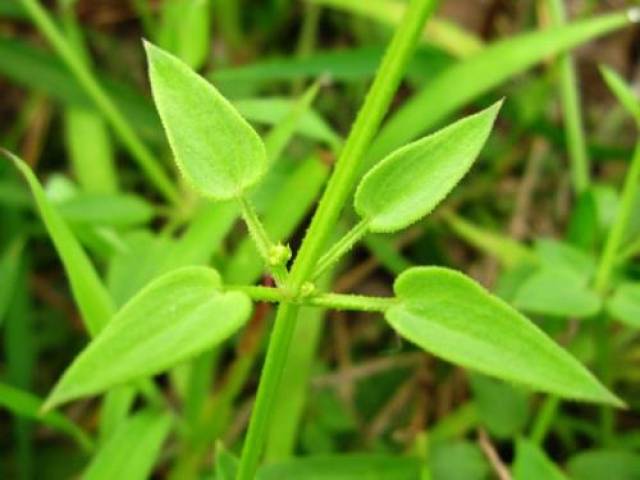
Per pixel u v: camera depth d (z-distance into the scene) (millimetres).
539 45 263
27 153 312
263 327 218
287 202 221
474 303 113
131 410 261
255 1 334
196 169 117
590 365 251
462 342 113
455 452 216
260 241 119
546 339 110
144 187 311
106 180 286
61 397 100
